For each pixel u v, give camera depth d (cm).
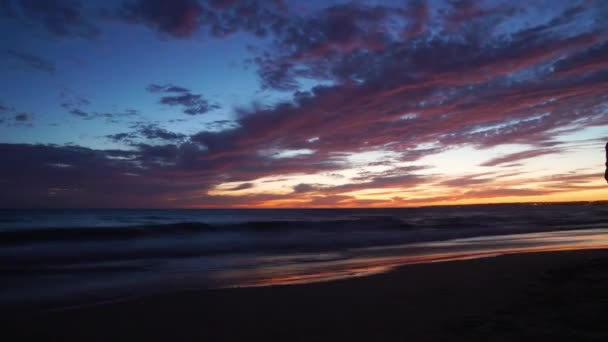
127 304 698
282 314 620
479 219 4466
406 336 489
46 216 5122
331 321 575
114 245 1791
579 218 4678
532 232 2628
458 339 466
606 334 459
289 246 1830
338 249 1709
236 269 1145
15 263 1277
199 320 598
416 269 1014
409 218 4762
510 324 514
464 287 779
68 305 737
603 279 765
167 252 1589
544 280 809
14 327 579
